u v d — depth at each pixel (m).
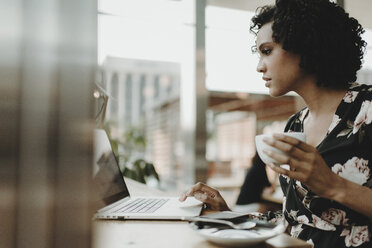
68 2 0.36
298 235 0.95
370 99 0.88
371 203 0.69
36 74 0.35
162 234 0.72
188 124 2.90
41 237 0.35
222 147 6.21
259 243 0.64
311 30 0.86
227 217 0.78
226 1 2.80
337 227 0.87
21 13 0.35
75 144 0.36
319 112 0.98
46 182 0.35
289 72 0.92
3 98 0.35
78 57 0.37
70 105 0.36
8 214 0.34
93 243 0.37
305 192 0.92
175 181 4.18
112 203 0.99
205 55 2.89
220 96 3.84
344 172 0.88
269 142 0.64
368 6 2.96
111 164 1.10
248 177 2.94
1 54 0.35
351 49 0.92
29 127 0.35
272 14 0.97
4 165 0.34
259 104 5.18
